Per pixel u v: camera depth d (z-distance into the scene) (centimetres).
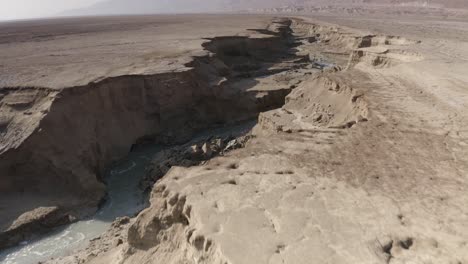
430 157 1265
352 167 1199
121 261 1168
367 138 1457
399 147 1354
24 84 2655
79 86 2556
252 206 977
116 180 2494
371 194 1034
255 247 830
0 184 2131
